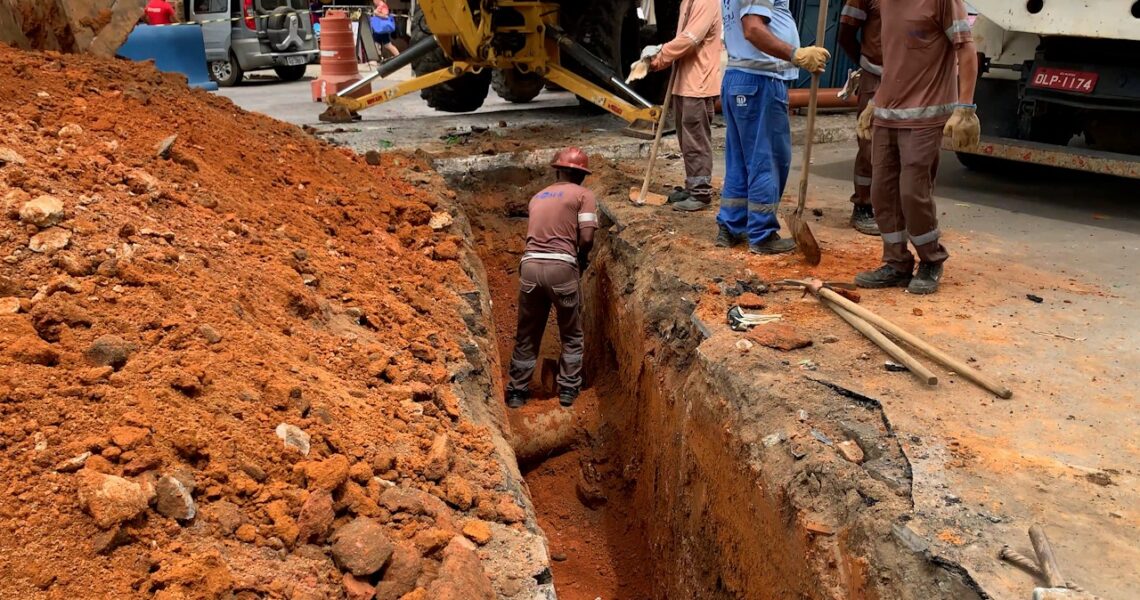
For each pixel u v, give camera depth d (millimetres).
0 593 1749
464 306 4590
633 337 5418
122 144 4102
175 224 3541
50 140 3727
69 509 1962
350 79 11617
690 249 5500
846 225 6148
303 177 5324
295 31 15555
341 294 3947
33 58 4770
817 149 9383
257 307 3264
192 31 9812
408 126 9375
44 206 2908
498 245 7676
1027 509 2637
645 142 8570
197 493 2207
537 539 2588
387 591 2189
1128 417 3225
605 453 5836
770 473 3166
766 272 4992
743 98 5020
